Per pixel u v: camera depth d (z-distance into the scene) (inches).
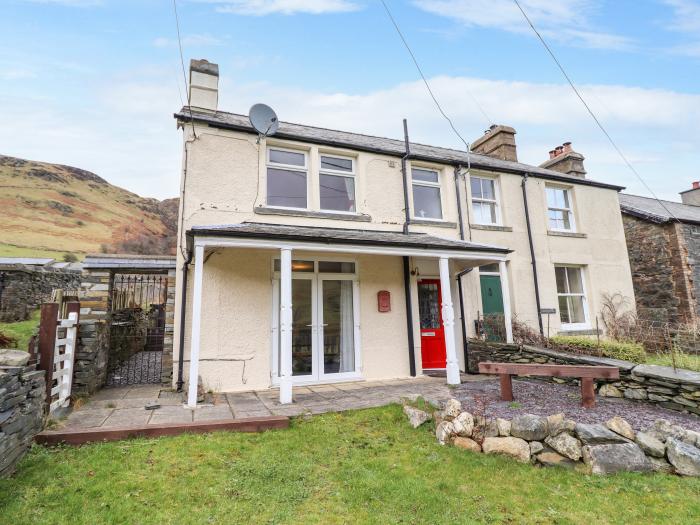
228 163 312.0
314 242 263.4
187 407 219.5
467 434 179.5
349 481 142.6
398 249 291.1
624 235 516.4
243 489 132.8
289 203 338.0
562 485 142.5
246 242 245.8
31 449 151.0
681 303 480.1
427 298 378.0
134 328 439.2
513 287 407.5
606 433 160.4
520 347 313.9
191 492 128.7
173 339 287.3
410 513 122.6
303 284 323.0
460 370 370.3
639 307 495.8
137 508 117.8
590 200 477.4
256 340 294.5
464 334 373.4
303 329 316.2
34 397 156.7
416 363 349.1
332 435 186.2
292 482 139.9
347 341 331.0
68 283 610.9
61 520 109.0
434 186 401.7
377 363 334.3
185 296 284.5
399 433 193.2
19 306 490.0
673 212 555.2
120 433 169.2
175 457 153.5
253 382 287.9
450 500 131.1
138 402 231.5
